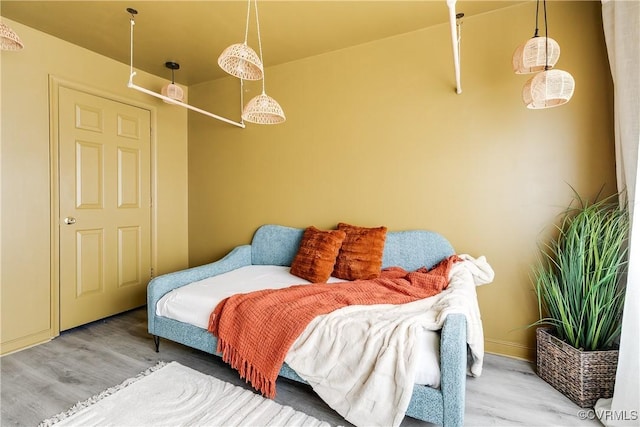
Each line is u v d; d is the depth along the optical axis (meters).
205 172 3.44
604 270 1.63
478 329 1.73
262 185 3.08
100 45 2.60
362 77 2.57
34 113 2.35
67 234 2.58
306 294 1.94
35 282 2.37
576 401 1.63
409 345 1.35
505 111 2.12
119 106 2.94
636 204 1.40
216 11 2.13
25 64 2.30
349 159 2.64
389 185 2.49
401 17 2.20
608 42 1.74
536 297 2.06
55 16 2.19
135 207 3.10
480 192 2.20
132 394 1.73
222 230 3.35
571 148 1.96
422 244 2.32
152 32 2.40
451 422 1.27
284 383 1.86
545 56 1.60
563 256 1.85
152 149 3.23
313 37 2.46
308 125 2.81
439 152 2.32
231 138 3.25
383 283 2.08
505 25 2.10
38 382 1.86
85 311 2.71
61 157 2.52
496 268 2.17
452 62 2.26
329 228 2.74
